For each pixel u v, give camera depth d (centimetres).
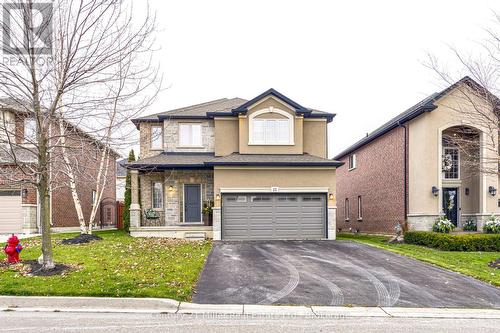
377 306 785
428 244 1612
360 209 2631
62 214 2136
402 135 1988
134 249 1317
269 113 1966
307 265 1130
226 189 1758
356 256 1291
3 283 820
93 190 2522
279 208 1783
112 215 2825
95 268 974
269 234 1769
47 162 914
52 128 1042
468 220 1872
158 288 821
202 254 1272
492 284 966
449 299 841
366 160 2512
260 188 1770
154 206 2003
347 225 2897
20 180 915
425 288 918
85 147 977
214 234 1731
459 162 1898
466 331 643
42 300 746
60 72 873
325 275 1013
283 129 1975
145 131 2102
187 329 625
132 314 707
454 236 1514
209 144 2091
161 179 2011
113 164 2869
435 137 1759
